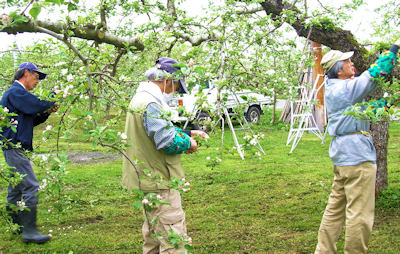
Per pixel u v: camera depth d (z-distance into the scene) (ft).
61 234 13.97
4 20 7.29
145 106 8.86
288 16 13.05
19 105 11.93
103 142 6.88
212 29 14.06
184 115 9.20
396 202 15.57
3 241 13.20
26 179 12.79
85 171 24.04
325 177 20.75
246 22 13.44
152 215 9.28
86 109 8.10
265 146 31.65
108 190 19.58
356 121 9.85
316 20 12.86
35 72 12.50
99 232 14.14
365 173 9.86
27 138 12.51
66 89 7.55
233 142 32.30
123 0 14.55
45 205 16.63
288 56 12.60
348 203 10.14
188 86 9.16
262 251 12.19
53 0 5.31
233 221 14.80
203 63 10.98
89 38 11.67
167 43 14.14
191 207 16.65
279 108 61.82
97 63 10.02
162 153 9.27
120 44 12.07
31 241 13.07
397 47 9.29
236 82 10.38
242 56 11.70
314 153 28.30
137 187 9.34
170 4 15.65
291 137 33.58
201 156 27.81
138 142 9.21
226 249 12.41
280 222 14.49
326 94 10.47
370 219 9.93
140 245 12.97
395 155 26.05
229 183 20.36
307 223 14.21
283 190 18.63
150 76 9.30
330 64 10.34
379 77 9.37
